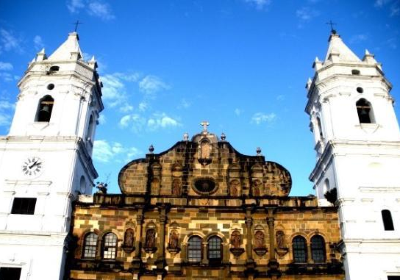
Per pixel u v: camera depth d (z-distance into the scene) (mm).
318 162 48875
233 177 46594
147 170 46906
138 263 40938
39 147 43938
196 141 48781
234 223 43312
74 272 40688
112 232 42938
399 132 45781
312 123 52625
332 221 43219
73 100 46875
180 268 41219
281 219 43438
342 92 47094
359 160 43750
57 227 40250
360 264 38906
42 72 47844
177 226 43156
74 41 53062
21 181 42125
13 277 38250
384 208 41781
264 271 40938
